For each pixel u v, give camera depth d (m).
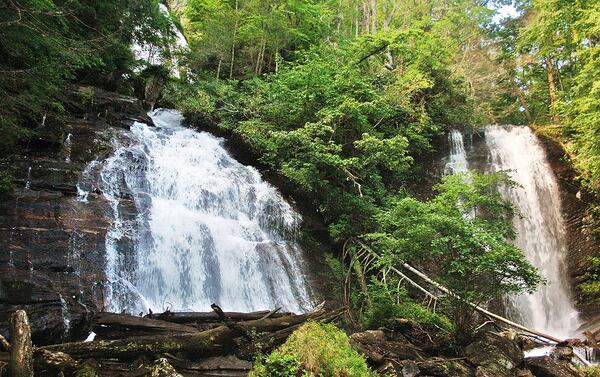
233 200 13.09
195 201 12.16
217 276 10.69
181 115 18.09
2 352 5.76
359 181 15.95
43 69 9.05
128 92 17.27
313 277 12.55
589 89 16.28
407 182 18.09
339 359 6.34
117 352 6.19
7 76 8.37
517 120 28.69
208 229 11.23
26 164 9.43
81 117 12.97
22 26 8.03
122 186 10.76
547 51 22.58
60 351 5.90
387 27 25.05
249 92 20.52
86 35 12.88
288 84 17.81
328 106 16.17
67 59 9.76
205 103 17.50
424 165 18.88
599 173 15.67
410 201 10.32
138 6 16.11
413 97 19.61
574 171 17.61
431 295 11.44
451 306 9.84
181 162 13.20
